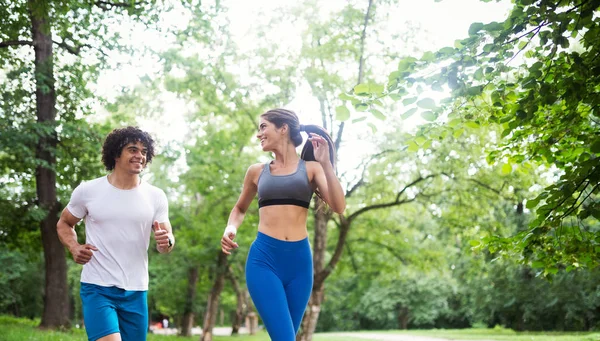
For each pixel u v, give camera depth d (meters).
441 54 4.34
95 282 3.94
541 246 6.12
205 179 20.19
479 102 5.27
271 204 3.88
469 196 18.41
